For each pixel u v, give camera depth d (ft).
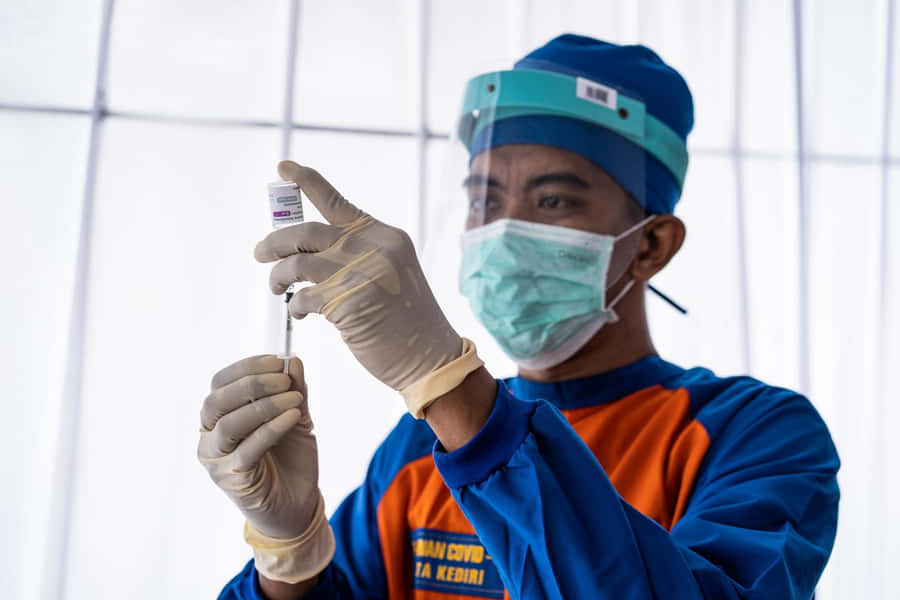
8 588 8.41
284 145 9.20
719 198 9.95
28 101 9.04
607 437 3.77
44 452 8.63
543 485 2.51
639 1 9.91
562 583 2.49
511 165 3.92
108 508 8.66
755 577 2.78
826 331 10.18
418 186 9.28
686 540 3.00
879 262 10.22
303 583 3.41
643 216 4.10
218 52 9.35
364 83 9.43
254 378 2.88
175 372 8.87
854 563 9.86
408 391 2.56
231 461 2.91
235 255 9.09
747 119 10.18
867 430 10.02
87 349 8.80
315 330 8.91
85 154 9.04
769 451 3.33
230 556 8.78
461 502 2.63
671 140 4.21
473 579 3.56
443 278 3.95
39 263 8.84
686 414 3.74
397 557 3.80
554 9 9.73
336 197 2.68
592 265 3.84
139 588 8.60
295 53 9.37
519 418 2.62
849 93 10.47
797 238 10.03
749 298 9.96
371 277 2.50
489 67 4.30
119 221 9.00
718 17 10.14
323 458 8.69
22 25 9.12
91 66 9.18
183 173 9.14
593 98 3.93
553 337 3.88
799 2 10.30
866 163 10.39
